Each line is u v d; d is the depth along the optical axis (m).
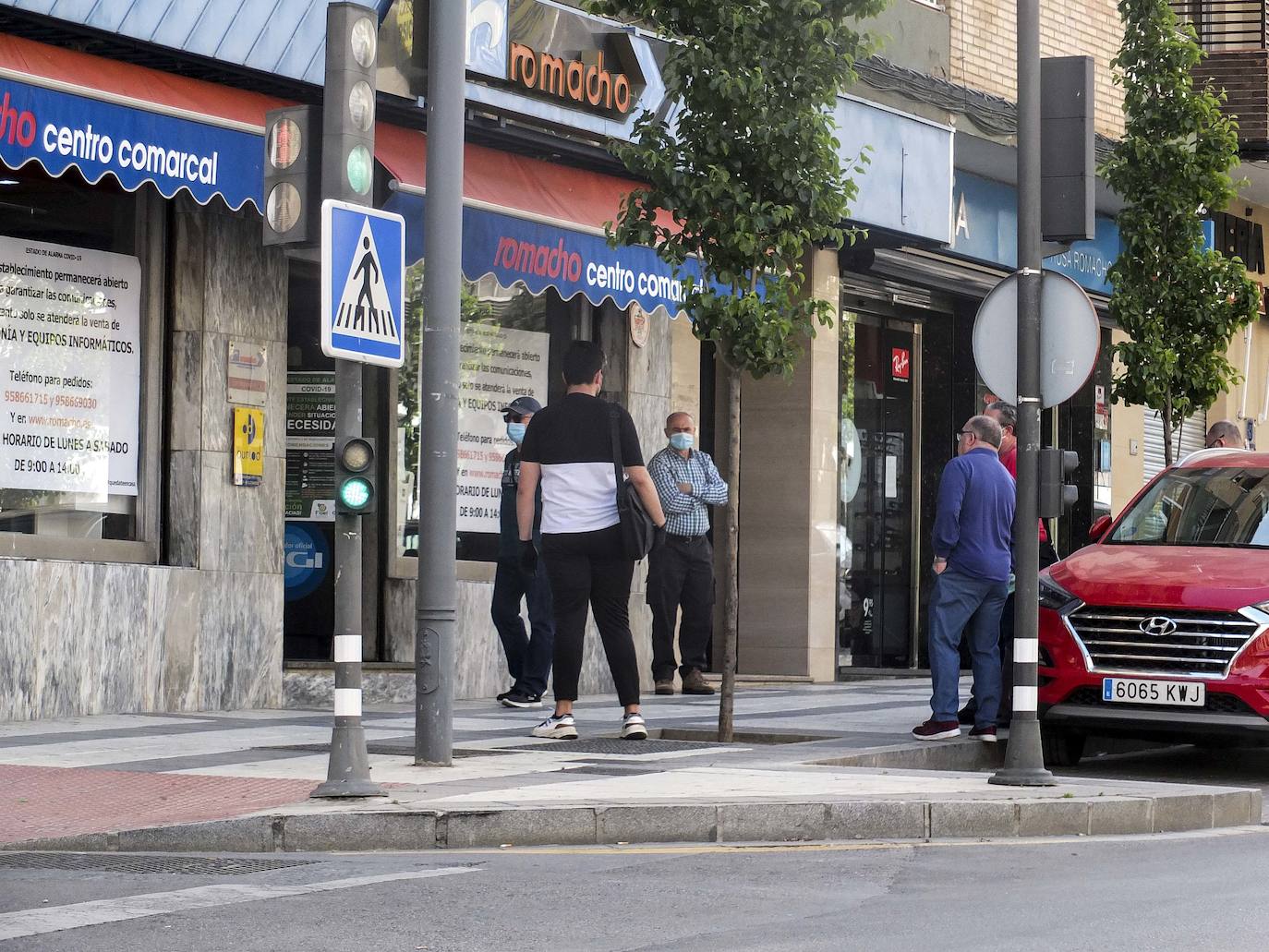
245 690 23.31
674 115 27.05
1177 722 19.17
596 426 19.48
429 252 17.20
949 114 33.00
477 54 23.88
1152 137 30.62
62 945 10.14
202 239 23.11
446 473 17.09
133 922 10.73
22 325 21.64
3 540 21.27
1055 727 20.14
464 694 25.83
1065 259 38.12
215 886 11.90
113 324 22.50
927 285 34.62
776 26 19.58
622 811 14.08
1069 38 38.06
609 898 11.62
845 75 19.83
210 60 21.33
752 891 11.98
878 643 34.69
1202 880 12.63
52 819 14.08
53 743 18.70
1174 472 22.56
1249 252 46.88
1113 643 19.59
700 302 19.83
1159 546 21.22
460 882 12.14
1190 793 15.95
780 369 20.02
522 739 19.55
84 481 22.19
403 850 13.70
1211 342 30.83
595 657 27.47
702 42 19.44
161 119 19.95
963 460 20.47
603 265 24.97
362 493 14.83
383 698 24.94
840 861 13.37
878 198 30.23
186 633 22.64
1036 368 17.33
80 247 22.20
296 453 25.66
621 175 27.06
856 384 34.06
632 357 28.70
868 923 10.91
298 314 25.58
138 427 22.72
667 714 23.59
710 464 27.72
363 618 25.67
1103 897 11.90
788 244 19.78
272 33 21.89
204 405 23.03
